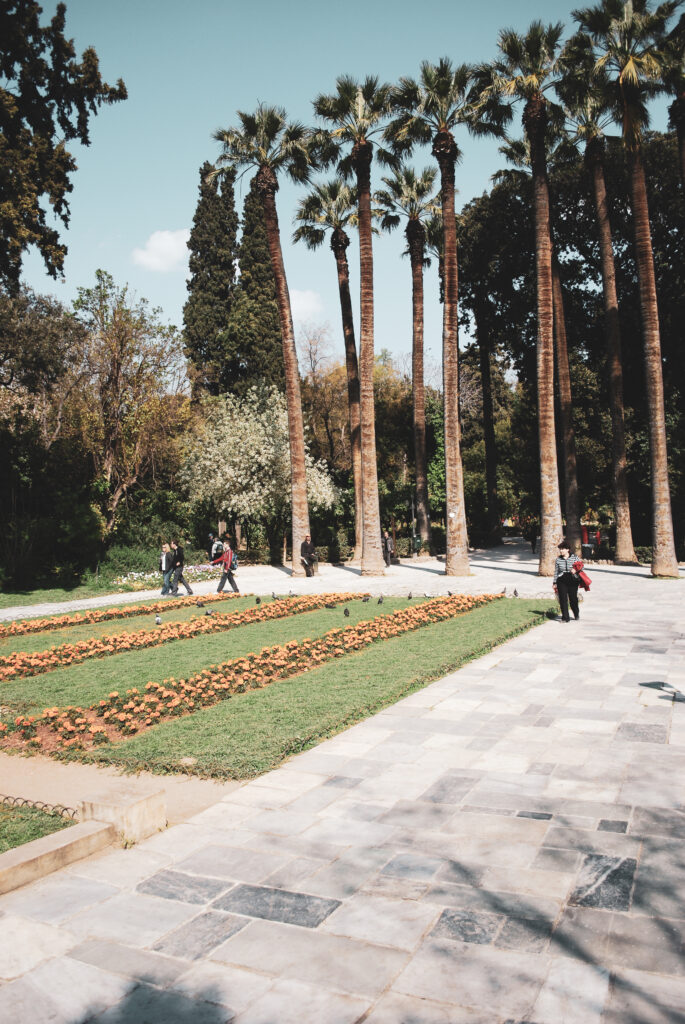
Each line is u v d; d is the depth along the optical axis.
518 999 3.25
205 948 3.71
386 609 17.53
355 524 37.91
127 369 31.91
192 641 13.75
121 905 4.16
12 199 18.48
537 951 3.61
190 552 32.56
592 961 3.52
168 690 9.31
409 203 33.75
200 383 45.19
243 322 45.38
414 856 4.70
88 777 6.52
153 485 36.09
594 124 27.11
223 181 48.94
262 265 45.56
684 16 22.88
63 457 29.72
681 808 5.38
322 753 6.91
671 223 32.22
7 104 18.30
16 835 5.16
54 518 26.22
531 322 37.31
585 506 40.47
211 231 48.31
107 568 27.38
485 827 5.13
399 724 7.82
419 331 35.19
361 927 3.87
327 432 50.03
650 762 6.39
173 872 4.56
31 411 34.22
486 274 38.09
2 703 9.18
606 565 28.47
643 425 34.00
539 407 24.47
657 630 13.32
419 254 34.44
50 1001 3.32
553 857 4.64
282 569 32.88
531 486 39.38
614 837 4.91
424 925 3.88
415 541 37.84
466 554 26.31
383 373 52.50
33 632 15.72
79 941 3.80
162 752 6.97
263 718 8.02
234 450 36.28
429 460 48.97
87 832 4.89
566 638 12.84
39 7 19.39
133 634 14.21
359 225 26.34
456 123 25.67
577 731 7.39
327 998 3.29
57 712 8.29
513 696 8.90
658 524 23.41
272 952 3.66
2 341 36.47
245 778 6.29
